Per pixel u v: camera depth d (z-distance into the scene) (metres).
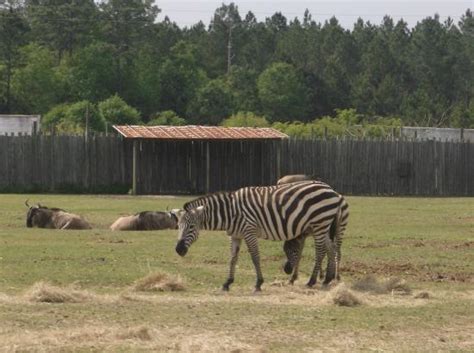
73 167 46.75
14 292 16.59
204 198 16.98
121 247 22.86
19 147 46.22
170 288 17.06
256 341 12.67
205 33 140.12
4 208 35.25
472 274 19.61
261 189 17.20
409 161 49.72
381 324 14.00
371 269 19.98
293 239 17.55
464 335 13.40
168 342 12.38
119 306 15.07
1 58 88.19
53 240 24.39
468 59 128.88
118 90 87.00
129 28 110.75
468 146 50.44
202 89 88.25
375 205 39.47
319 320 14.20
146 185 47.06
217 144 47.91
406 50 130.88
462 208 38.06
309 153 49.19
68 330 13.09
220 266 20.06
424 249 23.31
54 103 85.62
